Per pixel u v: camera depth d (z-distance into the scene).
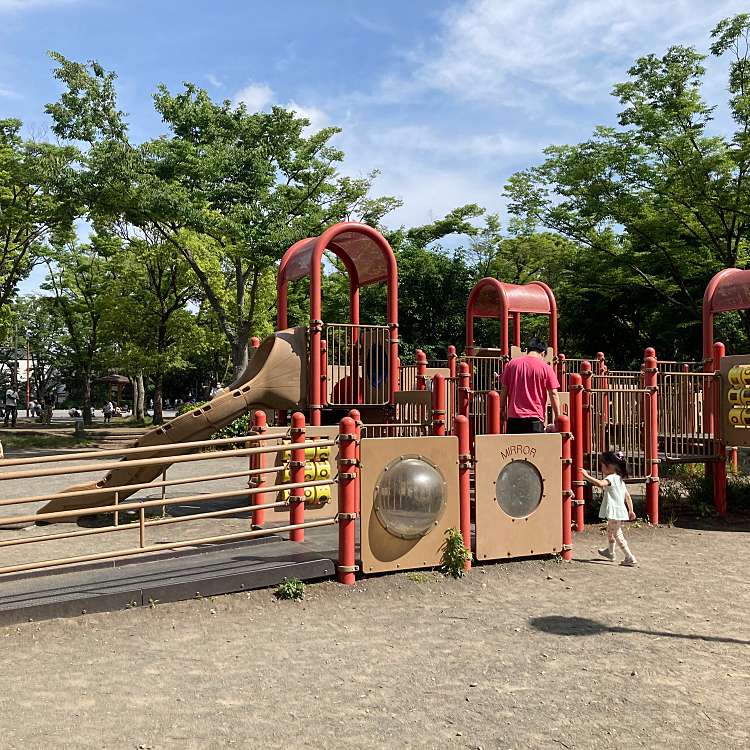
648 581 7.20
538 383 8.51
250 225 22.30
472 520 8.83
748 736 3.80
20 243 27.83
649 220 23.58
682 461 11.00
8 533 10.27
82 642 5.28
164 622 5.74
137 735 3.76
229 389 11.20
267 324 32.03
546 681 4.58
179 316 35.62
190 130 24.08
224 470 17.12
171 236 25.73
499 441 7.63
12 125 24.78
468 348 16.03
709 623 5.84
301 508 7.94
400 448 7.08
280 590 6.48
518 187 27.23
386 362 11.77
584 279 29.34
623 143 23.84
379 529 7.00
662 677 4.66
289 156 25.25
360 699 4.27
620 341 31.84
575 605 6.34
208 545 7.82
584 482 9.84
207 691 4.38
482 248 37.16
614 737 3.78
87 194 21.81
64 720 3.94
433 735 3.79
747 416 10.85
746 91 21.86
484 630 5.64
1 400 56.25
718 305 12.14
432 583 6.93
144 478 10.71
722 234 24.11
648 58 22.62
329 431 9.64
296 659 4.96
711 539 9.48
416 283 35.28
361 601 6.38
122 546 9.02
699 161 20.95
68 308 36.34
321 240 11.16
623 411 10.73
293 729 3.85
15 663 4.85
